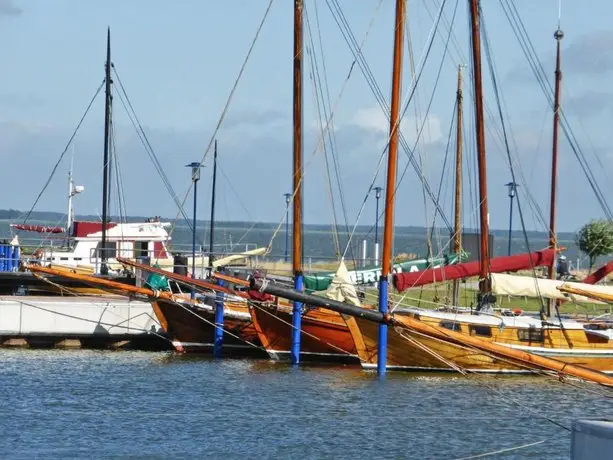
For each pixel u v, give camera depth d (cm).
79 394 10462
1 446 8306
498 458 8112
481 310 12512
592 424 3731
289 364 12731
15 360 12681
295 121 12706
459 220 16425
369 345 12062
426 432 8956
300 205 12606
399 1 11744
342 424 9212
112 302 14238
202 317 13638
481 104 13025
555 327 12100
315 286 13000
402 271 13575
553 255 13425
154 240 19175
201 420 9319
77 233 18962
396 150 11631
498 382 11444
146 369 12112
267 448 8350
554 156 16188
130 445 8394
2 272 15962
